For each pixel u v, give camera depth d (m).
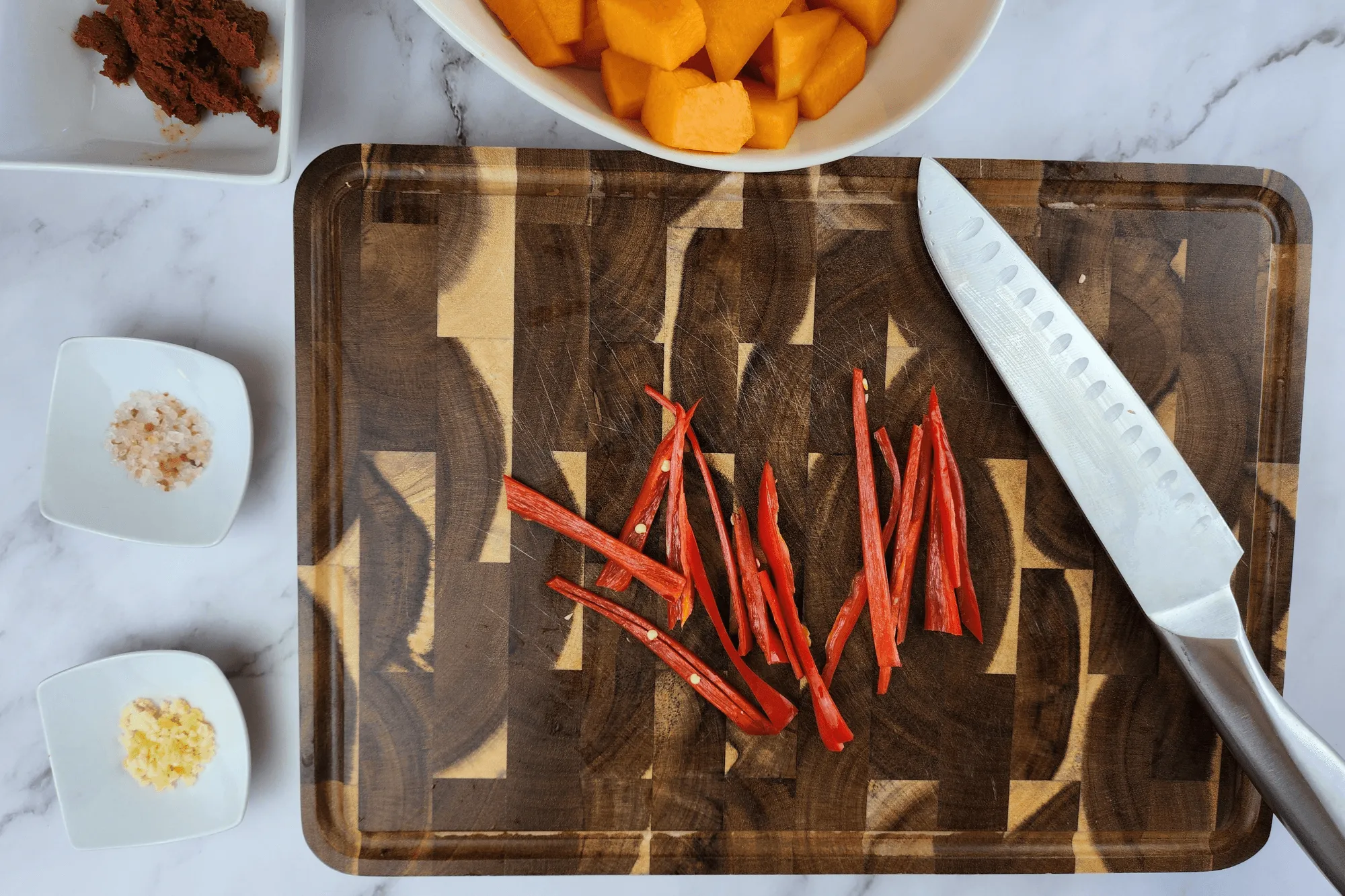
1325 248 0.98
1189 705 0.93
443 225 0.88
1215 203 0.90
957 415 0.90
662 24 0.67
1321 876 1.00
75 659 0.97
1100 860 0.93
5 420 0.95
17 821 0.97
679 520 0.89
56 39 0.85
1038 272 0.87
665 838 0.92
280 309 0.95
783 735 0.91
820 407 0.90
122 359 0.90
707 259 0.89
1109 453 0.87
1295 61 0.96
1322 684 1.01
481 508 0.90
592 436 0.90
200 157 0.90
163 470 0.91
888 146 0.95
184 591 0.97
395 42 0.92
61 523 0.90
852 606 0.91
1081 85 0.95
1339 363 0.99
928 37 0.73
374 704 0.91
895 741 0.92
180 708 0.93
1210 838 0.93
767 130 0.75
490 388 0.90
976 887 1.00
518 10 0.73
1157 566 0.87
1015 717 0.92
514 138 0.93
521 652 0.91
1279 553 0.92
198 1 0.82
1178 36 0.95
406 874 0.91
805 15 0.73
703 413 0.90
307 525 0.89
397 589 0.90
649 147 0.73
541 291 0.89
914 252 0.89
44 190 0.93
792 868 0.92
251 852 0.98
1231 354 0.91
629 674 0.91
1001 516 0.91
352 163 0.86
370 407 0.89
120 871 0.98
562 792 0.91
